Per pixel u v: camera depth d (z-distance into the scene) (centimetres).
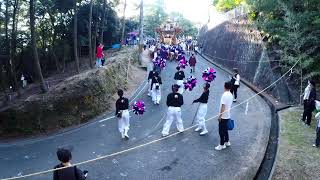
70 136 1391
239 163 1005
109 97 1808
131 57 2725
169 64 3150
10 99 1886
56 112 1519
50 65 2889
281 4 1770
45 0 2581
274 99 1739
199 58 3953
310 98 1271
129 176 966
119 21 3756
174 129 1346
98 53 2150
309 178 872
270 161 1017
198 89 2058
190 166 1005
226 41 3328
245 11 2758
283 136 1167
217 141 1198
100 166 1046
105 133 1388
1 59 2452
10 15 2439
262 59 2111
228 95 1063
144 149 1160
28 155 1209
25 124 1468
